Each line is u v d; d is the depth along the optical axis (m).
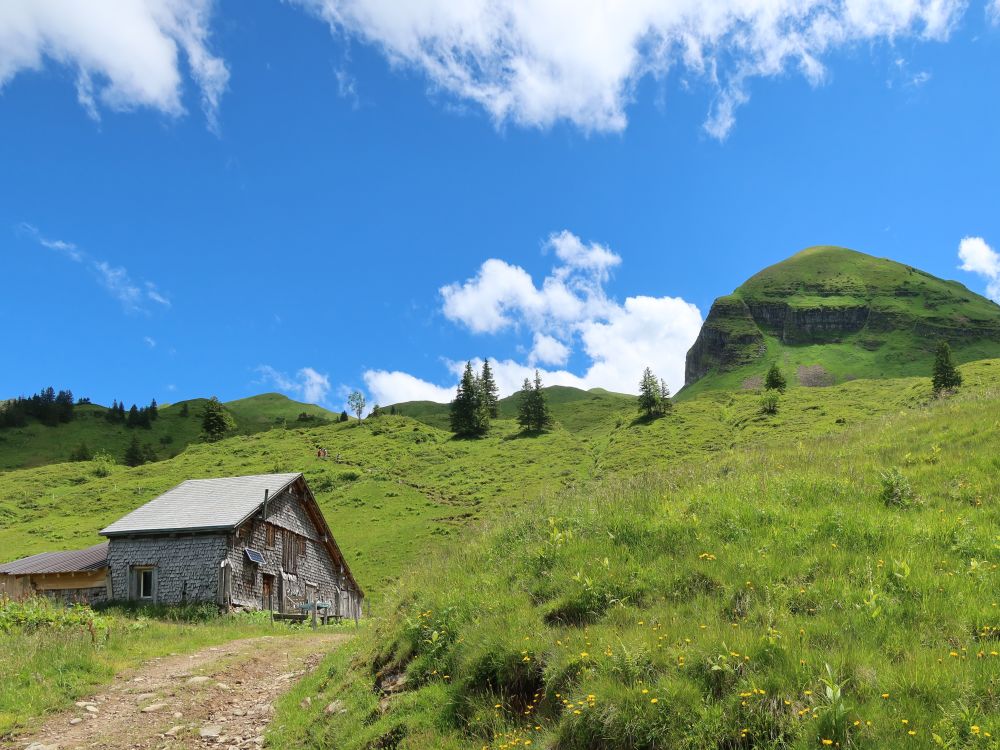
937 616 7.95
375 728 9.09
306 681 13.49
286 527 40.81
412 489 90.69
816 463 16.03
